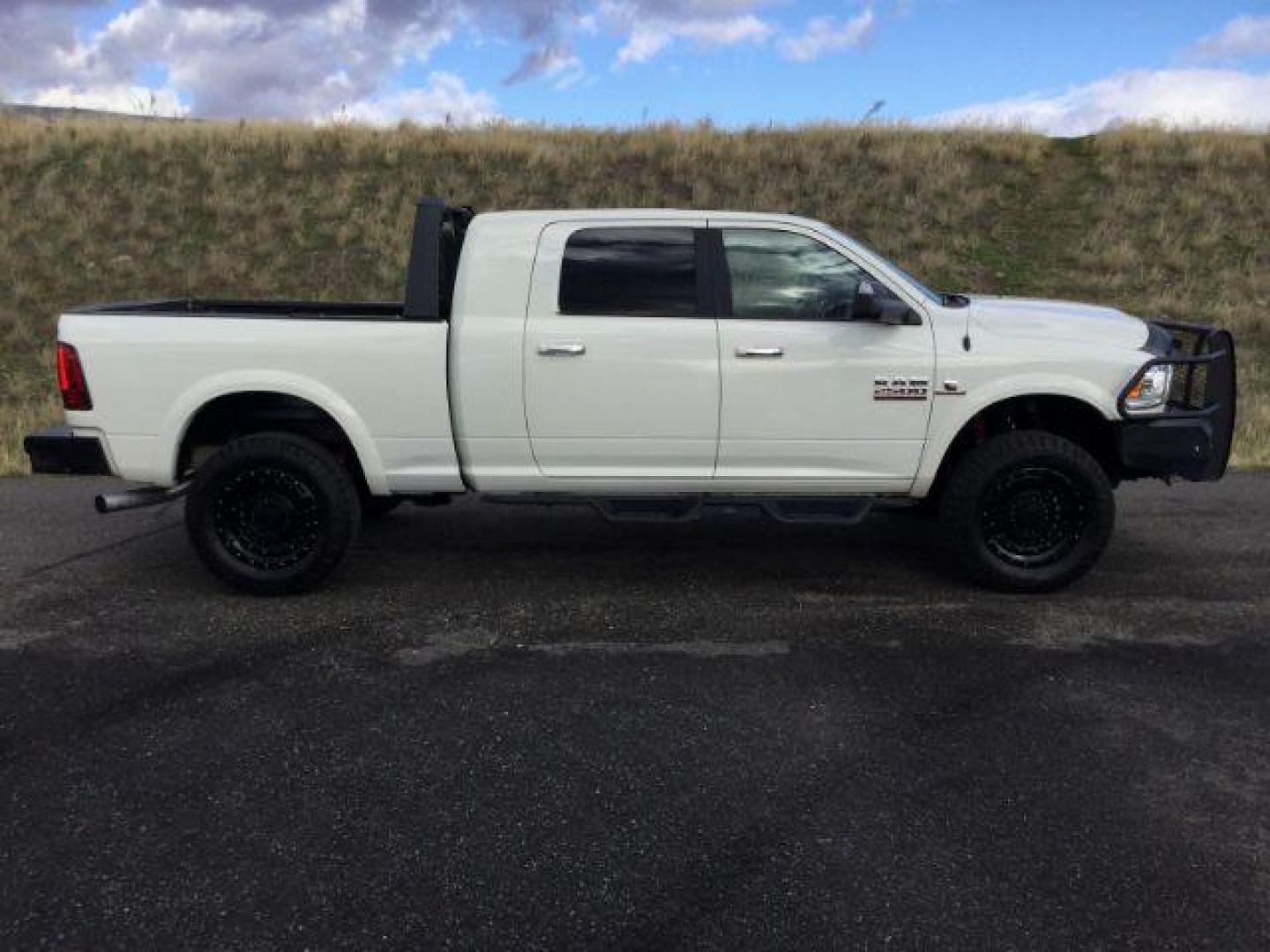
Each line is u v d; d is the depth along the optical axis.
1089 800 3.33
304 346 5.26
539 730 3.85
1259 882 2.88
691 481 5.39
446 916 2.74
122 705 4.09
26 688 4.25
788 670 4.43
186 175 18.14
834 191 17.83
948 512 5.37
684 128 19.92
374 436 5.36
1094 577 5.71
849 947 2.61
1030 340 5.21
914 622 5.02
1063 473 5.25
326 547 5.36
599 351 5.21
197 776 3.50
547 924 2.70
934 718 3.95
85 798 3.36
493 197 17.69
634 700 4.12
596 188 17.94
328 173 18.47
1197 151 18.41
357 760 3.61
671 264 5.28
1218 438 5.39
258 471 5.33
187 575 5.86
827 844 3.07
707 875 2.91
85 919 2.73
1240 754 3.65
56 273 15.30
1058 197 17.80
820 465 5.34
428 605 5.32
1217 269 15.49
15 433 10.02
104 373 5.27
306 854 3.03
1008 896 2.82
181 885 2.88
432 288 5.35
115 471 5.37
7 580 5.75
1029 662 4.51
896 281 5.27
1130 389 5.18
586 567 5.99
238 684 4.29
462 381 5.25
